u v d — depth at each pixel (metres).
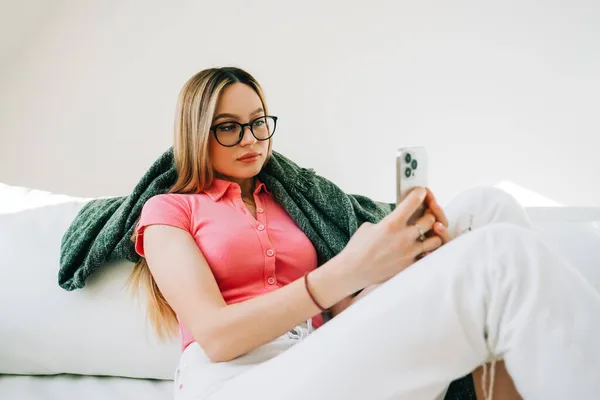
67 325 1.14
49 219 1.27
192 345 0.94
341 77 1.66
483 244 0.63
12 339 1.13
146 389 1.14
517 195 1.72
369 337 0.64
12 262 1.18
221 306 0.86
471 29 1.64
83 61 1.61
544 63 1.65
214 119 1.07
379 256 0.76
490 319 0.62
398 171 0.81
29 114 1.63
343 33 1.65
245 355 0.85
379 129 1.69
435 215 0.80
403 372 0.64
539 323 0.59
